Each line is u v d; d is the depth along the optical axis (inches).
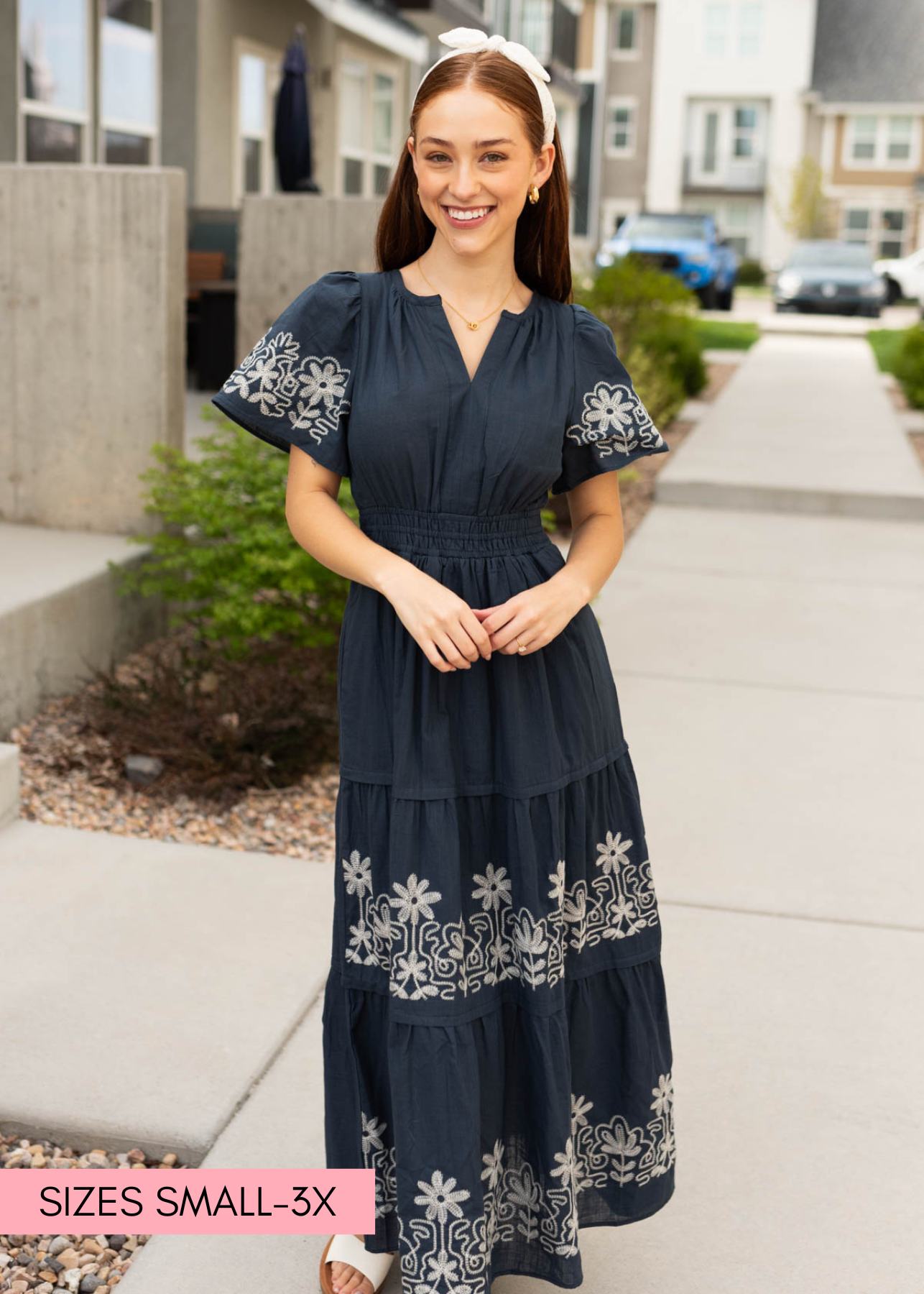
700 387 516.1
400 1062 67.5
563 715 70.1
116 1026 103.4
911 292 1151.6
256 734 154.6
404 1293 72.5
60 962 112.6
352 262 282.4
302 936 118.8
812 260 1019.9
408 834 66.6
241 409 66.3
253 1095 96.1
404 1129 67.8
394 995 67.5
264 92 497.0
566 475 73.5
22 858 132.0
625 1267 81.6
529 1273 75.1
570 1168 70.9
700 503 329.1
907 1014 109.7
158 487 178.5
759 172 1563.7
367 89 602.5
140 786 151.3
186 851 135.3
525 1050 70.5
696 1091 98.5
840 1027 107.6
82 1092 95.0
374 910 69.8
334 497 69.9
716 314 989.8
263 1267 81.6
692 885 131.6
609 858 73.4
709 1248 83.4
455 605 63.7
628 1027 74.7
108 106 410.3
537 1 1121.4
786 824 146.9
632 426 70.2
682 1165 90.6
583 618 72.5
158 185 192.9
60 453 205.0
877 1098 98.6
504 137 63.1
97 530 206.4
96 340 199.8
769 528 305.6
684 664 202.2
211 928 119.5
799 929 123.3
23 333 202.1
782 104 1537.9
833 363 644.7
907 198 1565.0
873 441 401.7
